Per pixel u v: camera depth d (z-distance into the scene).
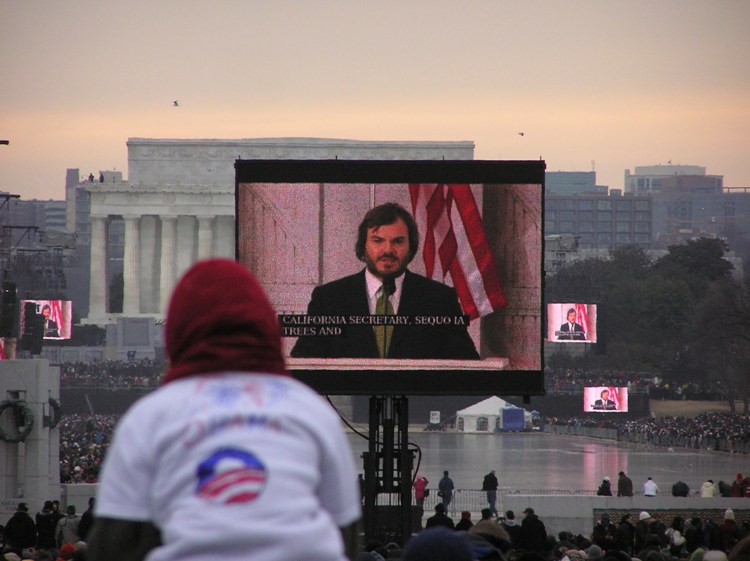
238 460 10.87
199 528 10.59
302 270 83.81
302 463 11.10
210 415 11.12
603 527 88.19
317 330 83.50
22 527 82.19
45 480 118.56
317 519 10.99
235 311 11.95
